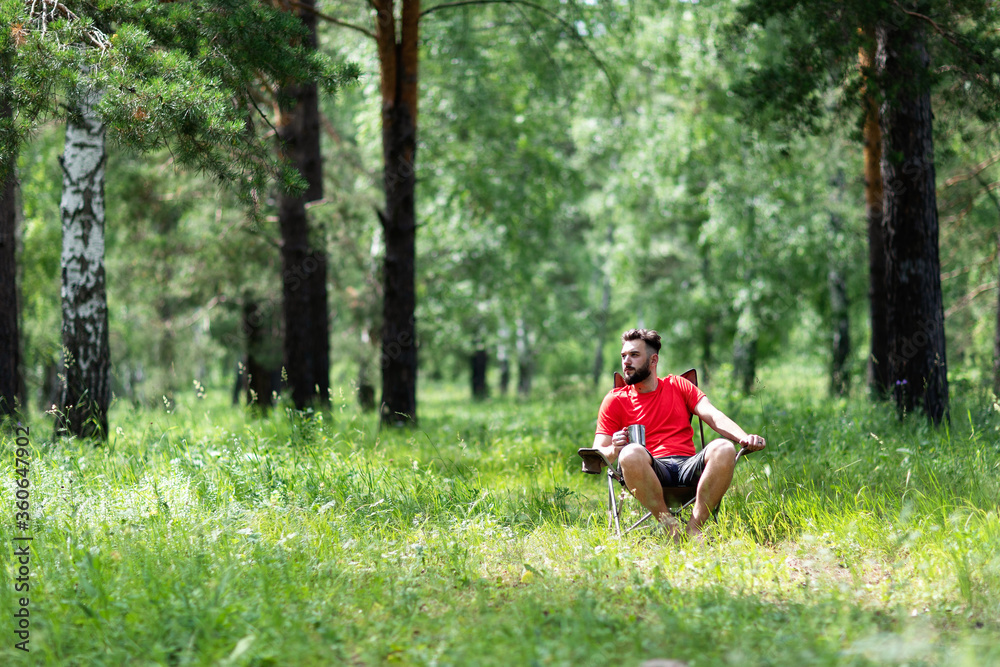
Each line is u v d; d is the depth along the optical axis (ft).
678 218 68.08
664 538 15.74
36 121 18.53
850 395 35.58
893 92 23.99
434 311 64.39
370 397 55.31
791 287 60.75
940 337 25.16
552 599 12.51
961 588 12.16
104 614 11.29
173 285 51.57
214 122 17.76
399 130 33.22
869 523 15.57
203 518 16.39
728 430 15.89
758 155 47.34
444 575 13.89
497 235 60.64
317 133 39.09
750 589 12.95
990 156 37.78
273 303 53.52
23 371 45.55
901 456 19.72
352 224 49.83
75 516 16.33
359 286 55.06
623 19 45.03
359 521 17.03
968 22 25.44
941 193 39.22
